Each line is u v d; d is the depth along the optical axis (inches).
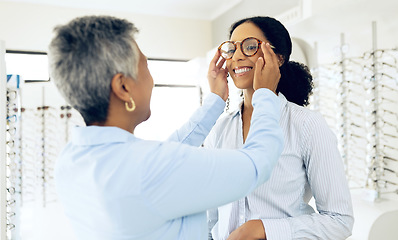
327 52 56.8
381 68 46.9
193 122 33.1
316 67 59.3
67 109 137.8
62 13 145.3
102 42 21.4
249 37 32.7
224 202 22.4
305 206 33.5
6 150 68.6
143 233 21.5
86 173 22.0
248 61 32.4
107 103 22.9
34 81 138.9
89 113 23.7
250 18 34.4
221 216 35.4
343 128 53.9
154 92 154.9
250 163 22.2
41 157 136.3
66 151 25.3
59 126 138.3
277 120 25.2
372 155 48.4
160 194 20.8
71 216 24.8
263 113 24.9
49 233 120.9
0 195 62.8
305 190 33.4
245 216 32.5
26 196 134.0
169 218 21.9
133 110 24.0
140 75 24.1
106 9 153.5
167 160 21.2
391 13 43.9
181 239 23.2
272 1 119.6
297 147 31.0
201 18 170.6
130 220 20.9
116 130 23.1
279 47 33.3
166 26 164.4
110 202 20.6
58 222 126.4
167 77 158.7
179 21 167.0
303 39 63.0
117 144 22.5
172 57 165.6
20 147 117.7
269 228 28.6
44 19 142.3
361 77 50.3
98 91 22.1
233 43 33.4
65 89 22.9
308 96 38.7
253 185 22.6
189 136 32.8
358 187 51.2
